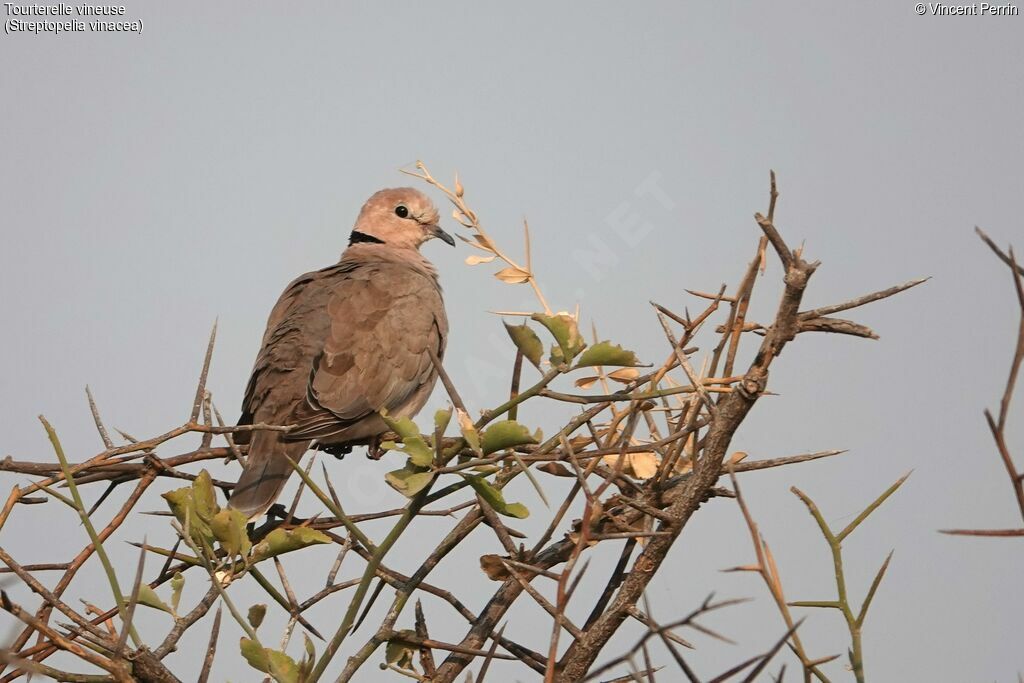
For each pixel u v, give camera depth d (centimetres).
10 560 589
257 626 625
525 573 663
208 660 591
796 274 520
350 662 637
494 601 676
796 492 530
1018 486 442
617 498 689
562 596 540
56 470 722
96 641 582
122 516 699
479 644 666
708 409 612
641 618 594
